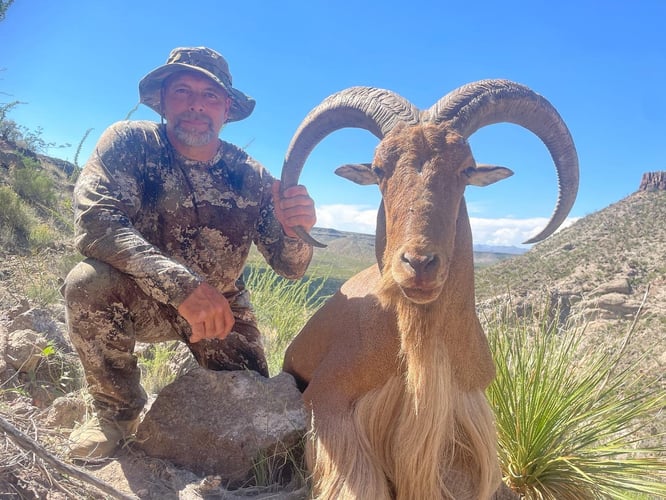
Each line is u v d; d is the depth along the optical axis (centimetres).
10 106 288
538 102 109
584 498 126
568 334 144
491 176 111
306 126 118
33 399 126
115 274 103
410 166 95
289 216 121
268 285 234
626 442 131
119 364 108
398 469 97
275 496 96
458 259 100
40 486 79
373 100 108
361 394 104
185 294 93
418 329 95
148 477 97
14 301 169
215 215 125
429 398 95
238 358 130
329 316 122
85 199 102
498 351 142
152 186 119
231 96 136
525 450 127
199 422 106
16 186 377
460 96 105
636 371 136
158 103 135
